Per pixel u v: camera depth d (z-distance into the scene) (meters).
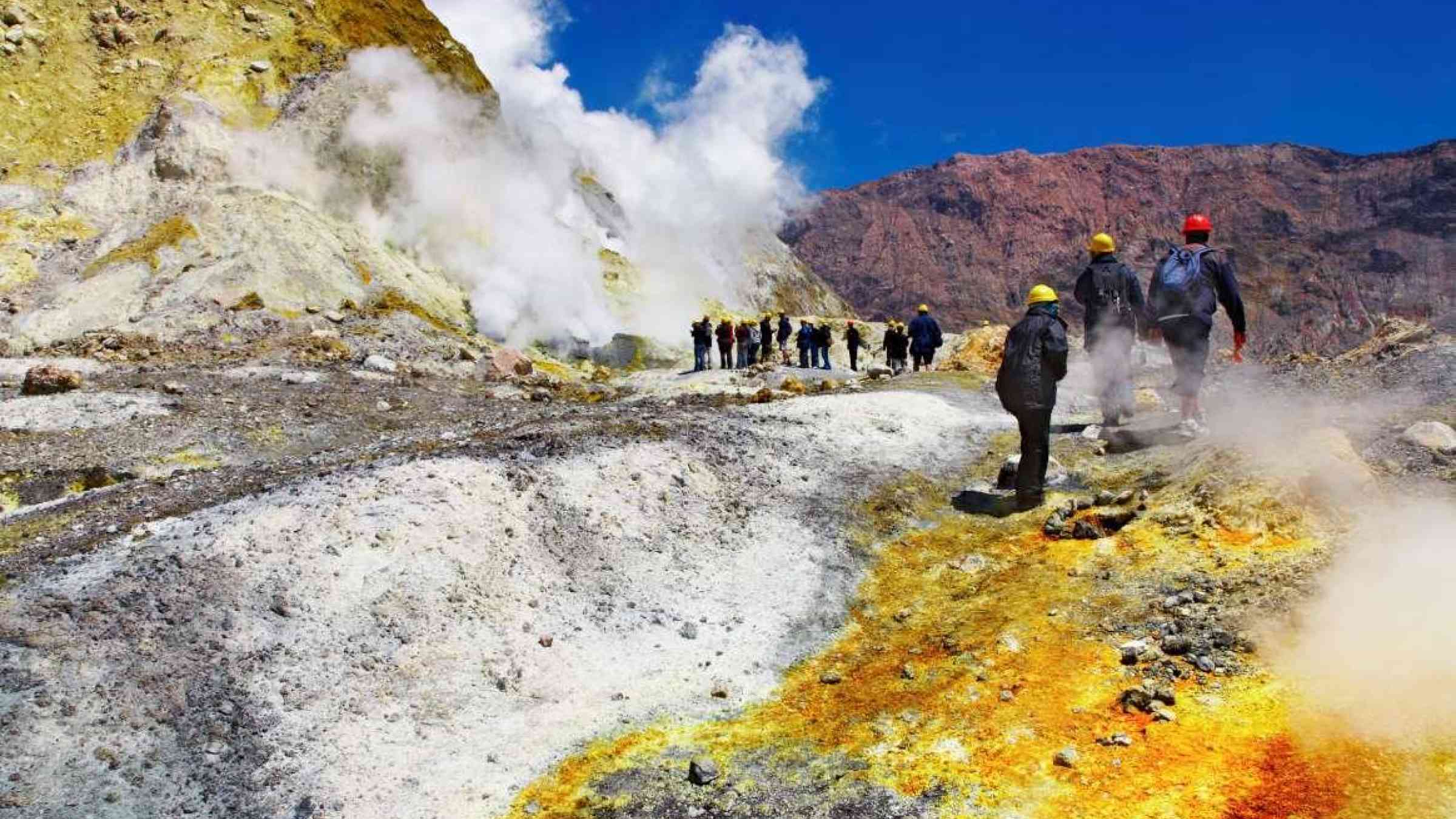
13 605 7.24
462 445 11.41
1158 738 5.78
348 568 7.94
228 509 9.24
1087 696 6.36
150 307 30.39
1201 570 7.70
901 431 12.94
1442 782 4.92
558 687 7.16
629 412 14.11
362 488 9.19
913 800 5.59
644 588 8.59
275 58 44.69
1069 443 12.00
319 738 6.37
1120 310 12.00
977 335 24.05
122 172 37.34
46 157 37.41
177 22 44.00
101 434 15.07
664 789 5.96
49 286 31.77
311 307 31.80
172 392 17.59
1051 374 9.83
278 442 15.64
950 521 10.09
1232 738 5.66
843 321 51.44
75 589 7.54
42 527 10.17
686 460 10.82
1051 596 7.84
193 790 5.91
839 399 14.37
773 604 8.50
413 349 27.91
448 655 7.26
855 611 8.43
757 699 7.12
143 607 7.26
